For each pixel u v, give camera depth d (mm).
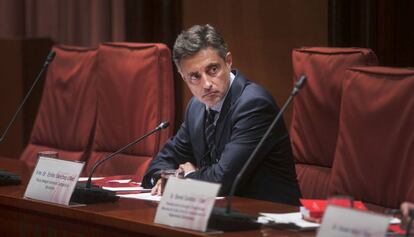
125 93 9320
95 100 10023
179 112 11883
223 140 7367
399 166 6570
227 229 5398
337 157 7109
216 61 7156
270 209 6168
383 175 6672
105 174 8750
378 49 9984
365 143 6855
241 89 7336
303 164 7996
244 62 11344
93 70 10055
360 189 6879
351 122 7004
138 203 6539
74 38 13469
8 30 13742
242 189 7199
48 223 6605
